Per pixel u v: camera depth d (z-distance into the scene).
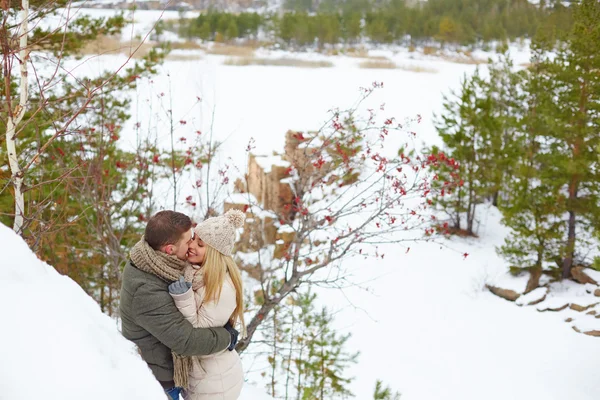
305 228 6.27
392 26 69.25
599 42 13.91
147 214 6.91
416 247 16.78
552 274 15.65
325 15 69.31
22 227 3.68
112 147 7.50
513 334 12.98
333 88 38.62
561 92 14.95
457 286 15.12
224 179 7.25
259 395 5.28
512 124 17.42
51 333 1.61
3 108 3.72
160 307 2.41
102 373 1.59
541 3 64.81
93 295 7.16
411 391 10.77
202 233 2.59
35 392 1.39
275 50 60.38
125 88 9.38
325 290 14.31
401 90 37.84
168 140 12.23
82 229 6.93
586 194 15.51
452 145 17.67
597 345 12.20
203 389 2.65
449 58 58.62
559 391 10.70
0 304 1.60
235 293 2.64
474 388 10.90
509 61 20.19
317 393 7.57
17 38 3.27
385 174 6.38
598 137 14.19
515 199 14.96
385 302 14.18
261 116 30.73
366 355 12.05
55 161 6.23
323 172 6.64
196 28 56.03
